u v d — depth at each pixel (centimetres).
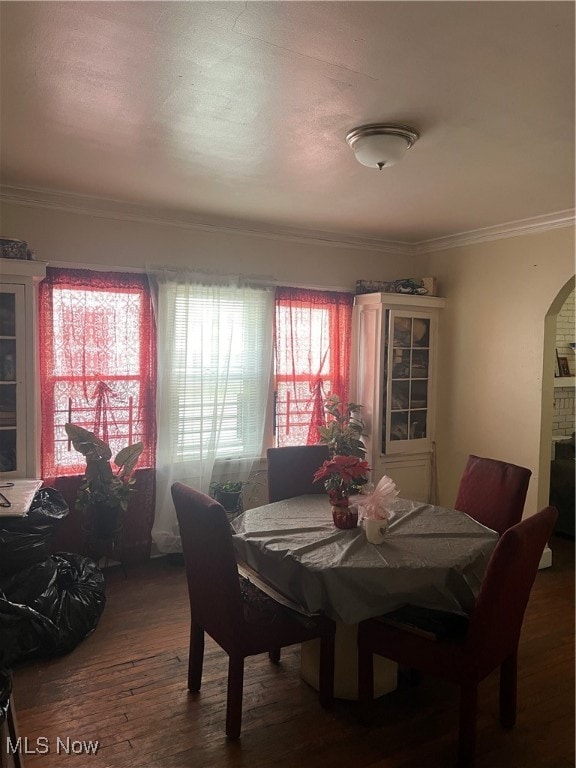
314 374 437
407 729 219
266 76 182
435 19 148
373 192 318
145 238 367
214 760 201
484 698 240
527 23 150
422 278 457
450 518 264
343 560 210
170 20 150
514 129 224
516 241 397
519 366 396
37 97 200
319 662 238
